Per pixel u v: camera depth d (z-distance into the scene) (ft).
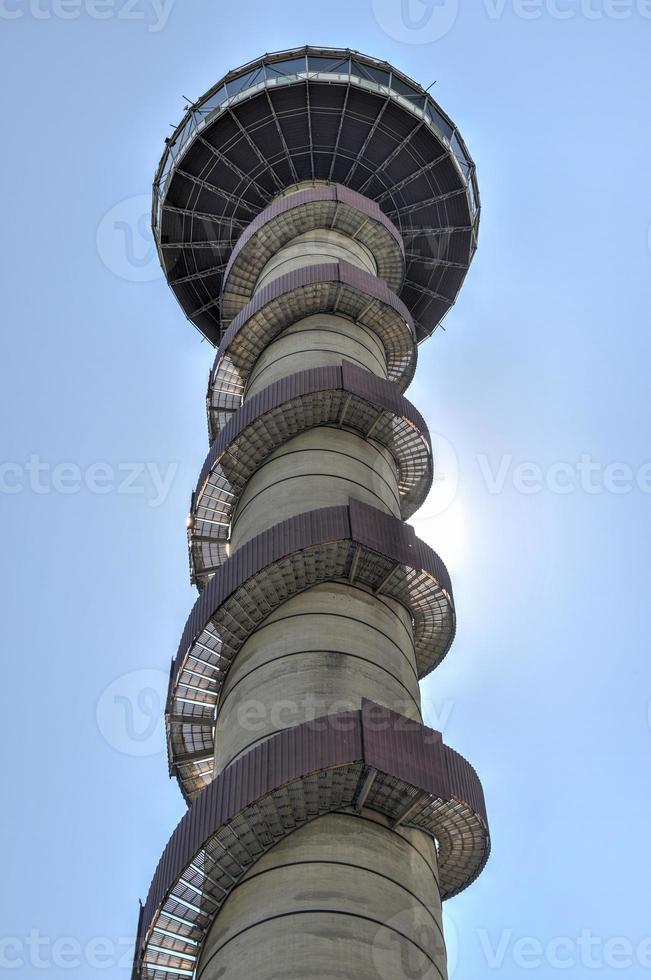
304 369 86.74
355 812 55.11
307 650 63.72
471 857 61.05
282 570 67.21
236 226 128.36
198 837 52.85
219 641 69.62
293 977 46.78
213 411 102.94
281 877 51.60
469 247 134.10
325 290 93.71
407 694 64.90
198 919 56.18
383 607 70.08
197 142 122.72
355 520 68.23
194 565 89.76
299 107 121.90
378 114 122.72
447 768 56.39
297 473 78.02
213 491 85.81
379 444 85.92
